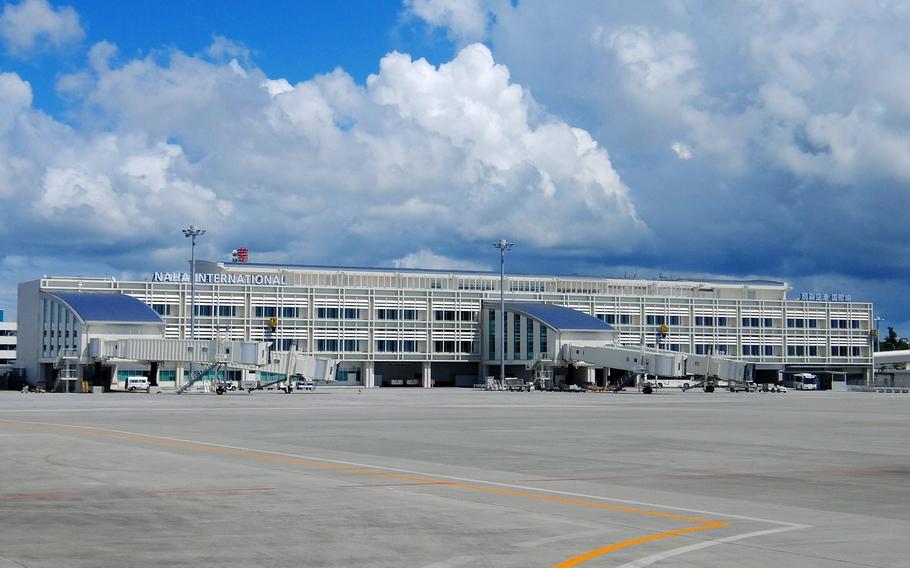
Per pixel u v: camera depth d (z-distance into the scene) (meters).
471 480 28.80
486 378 187.75
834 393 166.50
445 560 16.69
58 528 19.30
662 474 31.50
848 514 23.02
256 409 80.56
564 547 17.97
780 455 39.16
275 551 17.27
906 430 56.44
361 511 22.05
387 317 185.50
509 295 194.38
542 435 49.38
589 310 197.50
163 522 20.19
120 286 165.88
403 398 116.94
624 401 111.38
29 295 163.50
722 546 18.38
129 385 141.50
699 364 160.38
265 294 176.75
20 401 95.56
